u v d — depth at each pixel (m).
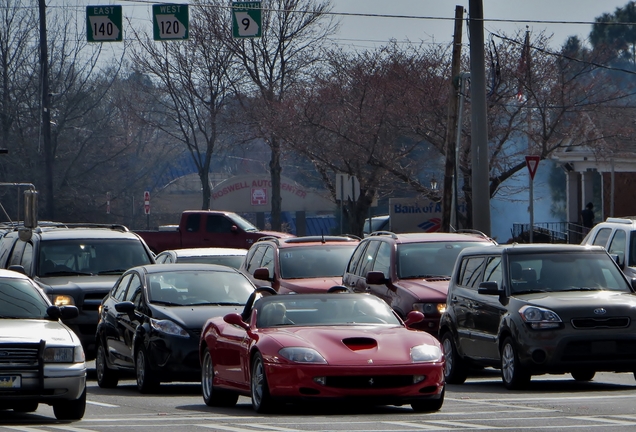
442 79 130.00
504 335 45.22
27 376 35.41
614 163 136.62
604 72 163.12
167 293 49.78
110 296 54.56
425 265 57.38
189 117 183.50
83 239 63.84
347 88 137.88
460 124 109.50
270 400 36.12
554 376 52.38
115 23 82.12
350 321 39.53
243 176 184.12
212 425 33.69
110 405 42.56
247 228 116.06
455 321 49.84
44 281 60.75
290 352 35.72
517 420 33.47
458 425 32.25
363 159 133.62
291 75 163.38
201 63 174.12
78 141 197.25
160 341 46.78
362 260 61.28
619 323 43.50
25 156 187.62
